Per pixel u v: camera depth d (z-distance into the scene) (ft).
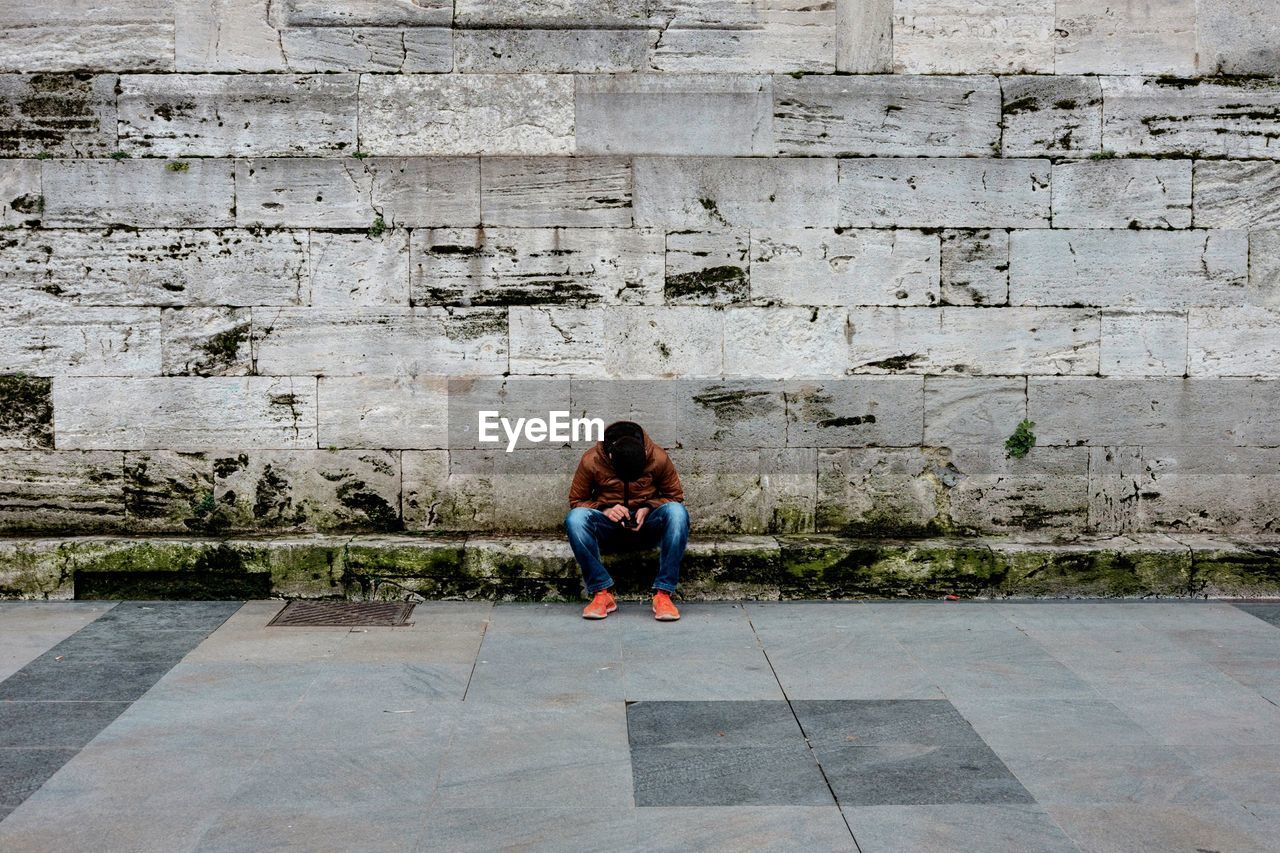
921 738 12.14
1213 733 12.28
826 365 19.47
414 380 19.33
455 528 19.52
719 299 19.35
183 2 18.86
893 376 19.49
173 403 19.21
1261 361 19.52
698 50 19.15
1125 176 19.25
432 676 14.26
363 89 18.99
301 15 18.95
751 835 9.80
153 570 18.35
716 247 19.29
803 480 19.47
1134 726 12.50
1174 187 19.29
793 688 13.84
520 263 19.22
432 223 19.15
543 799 10.55
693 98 19.10
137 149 18.90
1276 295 19.43
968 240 19.34
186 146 18.94
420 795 10.63
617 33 19.10
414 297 19.22
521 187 19.13
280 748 11.78
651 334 19.36
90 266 18.99
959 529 19.49
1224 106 19.22
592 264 19.25
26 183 18.88
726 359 19.43
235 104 18.93
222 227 19.04
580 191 19.17
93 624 16.75
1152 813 10.23
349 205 19.10
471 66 19.04
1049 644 15.79
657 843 9.65
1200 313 19.44
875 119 19.19
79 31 18.86
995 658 15.11
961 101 19.19
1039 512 19.51
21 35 18.85
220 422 19.26
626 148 19.16
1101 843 9.64
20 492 19.21
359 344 19.26
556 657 15.14
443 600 18.38
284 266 19.12
